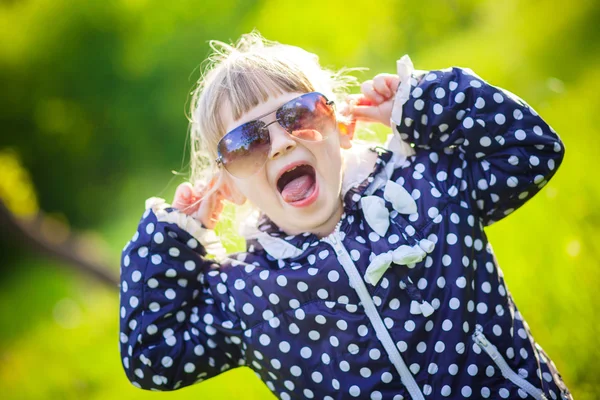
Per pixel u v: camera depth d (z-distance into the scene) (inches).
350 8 374.9
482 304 64.0
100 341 194.9
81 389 157.2
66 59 574.9
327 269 63.0
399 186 65.2
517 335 64.9
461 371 61.7
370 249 63.2
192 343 66.9
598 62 179.5
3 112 568.4
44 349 211.8
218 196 70.4
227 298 66.3
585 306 89.4
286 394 65.7
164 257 67.1
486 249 66.4
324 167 63.1
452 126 65.2
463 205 65.2
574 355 86.1
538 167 64.1
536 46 212.8
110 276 252.7
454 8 367.2
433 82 65.5
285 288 63.6
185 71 560.4
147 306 66.9
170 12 573.3
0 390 180.2
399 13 370.6
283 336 63.8
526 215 123.1
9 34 580.4
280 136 62.2
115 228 428.8
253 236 68.2
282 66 65.0
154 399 128.9
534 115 64.3
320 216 63.6
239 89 63.8
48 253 250.4
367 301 62.2
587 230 103.3
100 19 573.6
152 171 549.6
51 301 328.8
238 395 113.8
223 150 63.7
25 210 259.1
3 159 269.7
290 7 400.8
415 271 62.6
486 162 65.9
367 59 339.9
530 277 105.7
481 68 221.0
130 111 567.8
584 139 136.6
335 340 62.6
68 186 569.9
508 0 305.0
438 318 62.1
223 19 544.1
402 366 61.5
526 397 61.7
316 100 62.7
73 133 573.0
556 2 227.6
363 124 90.0
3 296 369.1
